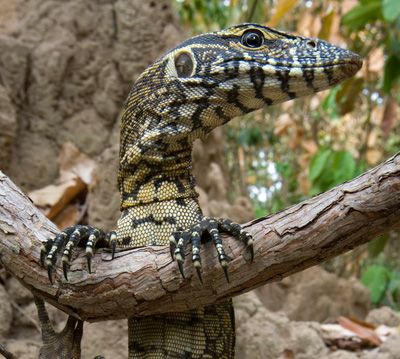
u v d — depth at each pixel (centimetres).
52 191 774
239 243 377
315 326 802
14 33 836
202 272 382
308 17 1166
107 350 696
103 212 754
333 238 362
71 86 837
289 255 370
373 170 360
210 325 468
